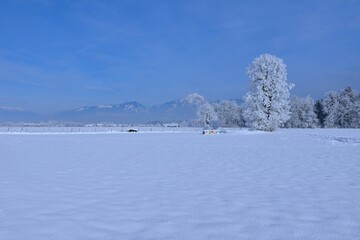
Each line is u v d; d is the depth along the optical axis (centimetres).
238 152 2250
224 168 1449
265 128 5894
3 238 550
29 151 2348
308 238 544
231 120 11825
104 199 841
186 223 634
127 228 604
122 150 2441
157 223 634
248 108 6019
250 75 6044
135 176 1220
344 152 2214
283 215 687
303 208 744
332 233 569
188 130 9231
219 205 775
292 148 2580
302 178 1168
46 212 716
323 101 10794
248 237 551
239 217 673
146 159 1827
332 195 882
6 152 2261
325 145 2894
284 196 872
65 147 2741
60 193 914
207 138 4347
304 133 5469
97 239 546
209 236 557
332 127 10188
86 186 1017
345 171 1343
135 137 4769
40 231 587
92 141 3666
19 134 5978
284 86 5916
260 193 911
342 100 10088
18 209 741
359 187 995
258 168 1444
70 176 1220
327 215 685
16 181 1109
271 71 5875
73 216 684
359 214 691
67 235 566
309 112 10556
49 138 4384
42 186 1018
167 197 862
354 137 3822
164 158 1875
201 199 839
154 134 6234
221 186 1017
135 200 830
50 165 1558
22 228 604
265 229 593
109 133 6800
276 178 1170
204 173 1296
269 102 5841
